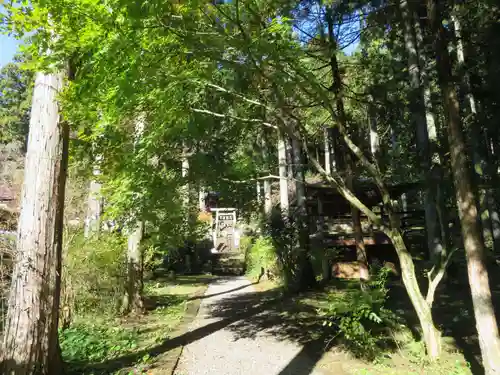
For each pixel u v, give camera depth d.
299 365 5.45
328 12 5.68
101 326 7.98
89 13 3.40
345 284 12.66
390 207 5.91
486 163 9.51
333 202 15.06
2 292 5.65
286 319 8.48
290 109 6.11
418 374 4.83
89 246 8.80
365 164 6.03
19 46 3.99
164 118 5.29
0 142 18.86
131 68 3.66
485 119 8.79
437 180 6.96
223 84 5.38
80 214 9.06
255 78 5.09
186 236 10.67
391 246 14.64
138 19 3.21
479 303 4.30
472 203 4.54
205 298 12.52
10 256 5.64
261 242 15.45
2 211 7.04
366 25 7.25
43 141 4.98
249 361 5.73
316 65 7.44
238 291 13.85
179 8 3.58
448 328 6.84
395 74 8.77
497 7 8.33
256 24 4.18
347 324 5.59
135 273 9.92
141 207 6.84
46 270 4.80
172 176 7.02
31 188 4.87
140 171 6.18
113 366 5.48
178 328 8.15
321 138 10.23
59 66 4.22
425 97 9.88
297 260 12.52
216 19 4.00
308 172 16.62
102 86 4.24
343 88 7.60
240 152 9.02
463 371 4.88
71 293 7.81
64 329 7.22
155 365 5.53
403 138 15.51
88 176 7.39
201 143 7.25
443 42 5.00
